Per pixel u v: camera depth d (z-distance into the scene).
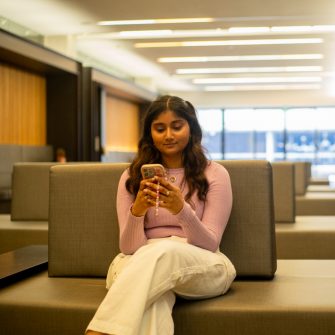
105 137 11.68
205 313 1.88
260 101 17.36
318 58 11.92
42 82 9.58
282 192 3.95
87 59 11.77
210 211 2.12
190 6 7.75
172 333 1.80
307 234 3.46
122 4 7.68
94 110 10.22
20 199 4.20
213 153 18.75
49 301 2.00
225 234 2.38
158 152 2.24
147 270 1.73
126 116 13.86
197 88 16.92
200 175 2.16
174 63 12.67
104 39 10.05
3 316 2.00
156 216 2.16
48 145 9.57
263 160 2.43
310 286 2.19
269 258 2.34
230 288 2.18
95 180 2.46
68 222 2.46
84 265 2.43
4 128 8.37
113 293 1.70
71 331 1.95
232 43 10.35
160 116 2.17
